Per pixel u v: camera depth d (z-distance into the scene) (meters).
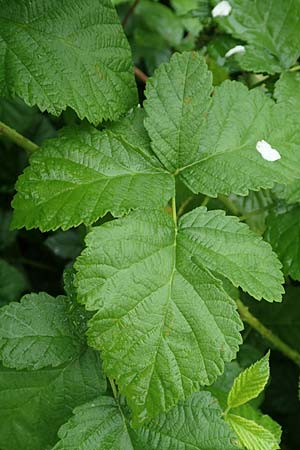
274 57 0.53
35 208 0.44
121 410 0.45
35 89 0.45
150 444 0.45
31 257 0.72
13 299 0.65
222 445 0.44
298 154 0.48
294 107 0.50
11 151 0.71
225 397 0.49
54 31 0.47
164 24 0.73
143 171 0.46
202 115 0.47
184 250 0.44
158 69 0.47
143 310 0.43
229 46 0.56
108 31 0.48
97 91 0.47
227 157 0.47
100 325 0.42
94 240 0.43
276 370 0.64
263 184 0.47
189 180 0.47
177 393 0.42
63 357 0.46
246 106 0.48
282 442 0.63
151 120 0.47
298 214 0.53
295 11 0.53
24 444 0.46
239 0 0.54
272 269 0.44
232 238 0.45
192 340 0.43
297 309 0.61
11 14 0.47
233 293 0.52
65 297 0.47
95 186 0.45
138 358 0.42
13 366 0.46
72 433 0.44
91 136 0.47
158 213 0.45
